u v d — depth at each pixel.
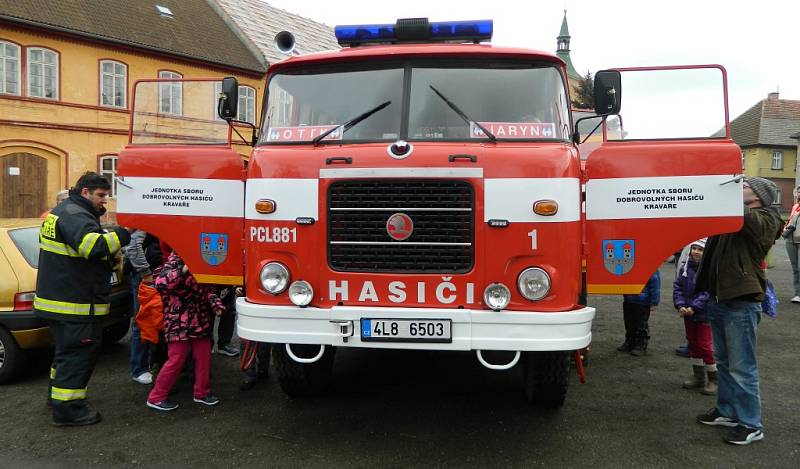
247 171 4.53
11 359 5.86
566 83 4.55
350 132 4.38
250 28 28.66
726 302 4.55
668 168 4.21
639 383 5.95
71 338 4.80
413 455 4.28
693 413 5.13
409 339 3.94
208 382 5.38
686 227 4.21
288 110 4.60
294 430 4.75
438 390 5.70
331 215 4.17
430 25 4.90
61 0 22.19
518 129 4.25
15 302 5.81
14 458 4.29
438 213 4.06
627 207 4.25
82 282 4.84
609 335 8.03
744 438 4.47
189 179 4.78
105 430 4.79
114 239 4.80
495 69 4.49
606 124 4.41
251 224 4.32
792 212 10.29
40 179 21.34
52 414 5.06
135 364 5.99
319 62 4.65
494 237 4.00
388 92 4.47
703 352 5.62
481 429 4.75
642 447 4.43
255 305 4.18
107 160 23.08
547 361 4.65
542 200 3.96
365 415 5.06
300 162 4.21
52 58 21.31
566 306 3.97
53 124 21.38
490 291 3.93
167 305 5.21
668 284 12.59
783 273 14.43
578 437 4.60
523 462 4.17
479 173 4.01
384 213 4.12
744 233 4.45
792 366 6.48
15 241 6.12
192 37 25.78
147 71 23.97
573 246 4.02
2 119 20.09
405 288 4.07
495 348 3.89
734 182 4.13
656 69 4.39
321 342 4.05
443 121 4.33
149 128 5.08
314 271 4.18
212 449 4.42
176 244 4.82
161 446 4.48
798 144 48.16
